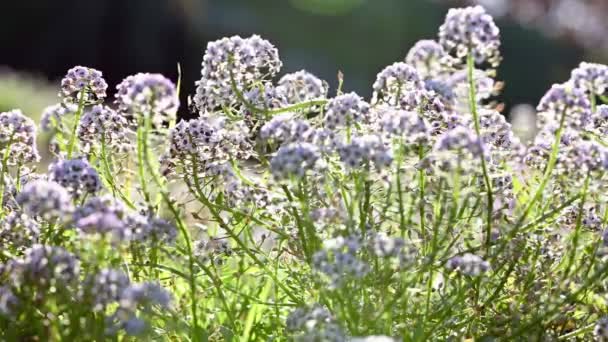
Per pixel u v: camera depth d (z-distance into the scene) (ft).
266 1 26.55
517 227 2.62
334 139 2.65
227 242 2.77
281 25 26.37
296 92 2.83
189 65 18.35
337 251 2.55
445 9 26.89
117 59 17.87
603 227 2.73
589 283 2.60
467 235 2.70
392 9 26.78
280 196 2.66
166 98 2.60
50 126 2.74
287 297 2.84
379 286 2.60
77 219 2.56
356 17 26.63
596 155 2.63
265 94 2.81
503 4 25.84
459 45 2.61
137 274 2.68
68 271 2.53
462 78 2.66
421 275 2.68
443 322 2.66
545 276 2.71
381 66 26.17
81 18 17.62
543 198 2.74
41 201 2.52
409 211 2.66
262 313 2.82
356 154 2.59
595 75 2.68
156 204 2.73
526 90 23.53
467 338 2.68
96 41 17.76
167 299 2.53
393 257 2.57
